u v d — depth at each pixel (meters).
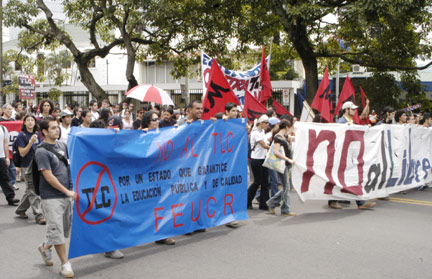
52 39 19.83
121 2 16.56
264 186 8.34
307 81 17.78
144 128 6.23
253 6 17.69
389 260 5.49
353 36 17.34
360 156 8.84
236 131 7.14
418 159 10.71
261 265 5.25
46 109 8.68
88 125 8.29
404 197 10.15
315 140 8.20
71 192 4.81
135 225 5.55
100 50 18.56
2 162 8.39
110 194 5.27
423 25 17.30
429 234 6.74
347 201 9.34
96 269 5.10
